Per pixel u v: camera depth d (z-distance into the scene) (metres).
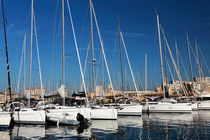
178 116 24.36
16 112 18.66
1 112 16.94
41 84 22.25
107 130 15.25
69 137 12.93
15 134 14.23
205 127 15.81
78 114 18.22
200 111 31.36
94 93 22.06
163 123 18.53
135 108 25.45
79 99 21.39
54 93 19.52
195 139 11.77
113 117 20.84
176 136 12.65
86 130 15.34
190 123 18.17
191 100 35.12
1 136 13.64
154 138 12.27
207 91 36.53
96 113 21.25
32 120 18.05
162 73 30.09
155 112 28.86
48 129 15.98
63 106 18.39
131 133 13.96
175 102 28.34
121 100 27.62
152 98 32.47
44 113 17.72
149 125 17.45
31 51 21.83
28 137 13.21
